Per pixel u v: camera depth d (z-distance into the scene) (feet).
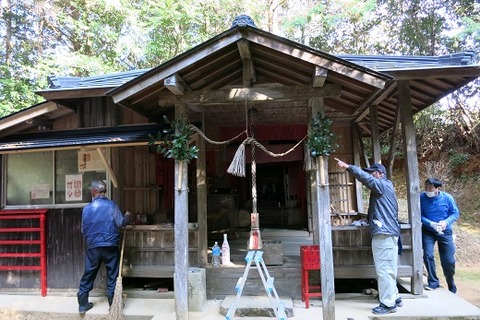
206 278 13.48
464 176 33.86
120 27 33.22
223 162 23.85
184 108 11.65
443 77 12.05
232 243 20.36
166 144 11.94
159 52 34.37
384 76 9.78
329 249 10.56
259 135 21.57
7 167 15.76
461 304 11.93
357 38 37.65
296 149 21.94
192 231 13.96
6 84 27.22
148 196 18.30
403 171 38.19
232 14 36.50
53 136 14.92
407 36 34.24
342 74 9.98
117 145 12.87
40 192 15.39
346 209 21.52
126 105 11.44
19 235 15.15
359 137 21.52
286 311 11.34
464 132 35.63
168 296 13.91
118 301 11.96
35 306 13.23
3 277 15.12
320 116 11.04
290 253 16.37
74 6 31.78
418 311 11.32
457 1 31.81
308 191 23.25
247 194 31.19
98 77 15.90
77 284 14.61
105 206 12.82
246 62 10.86
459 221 28.76
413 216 12.73
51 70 27.14
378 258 11.55
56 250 14.87
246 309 11.63
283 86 11.30
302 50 9.93
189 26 36.19
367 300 12.86
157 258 14.10
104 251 12.59
